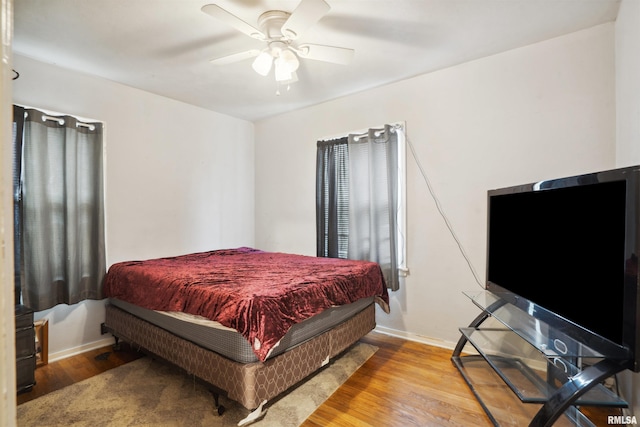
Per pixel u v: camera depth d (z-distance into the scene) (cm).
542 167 234
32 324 213
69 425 174
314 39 226
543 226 175
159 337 224
